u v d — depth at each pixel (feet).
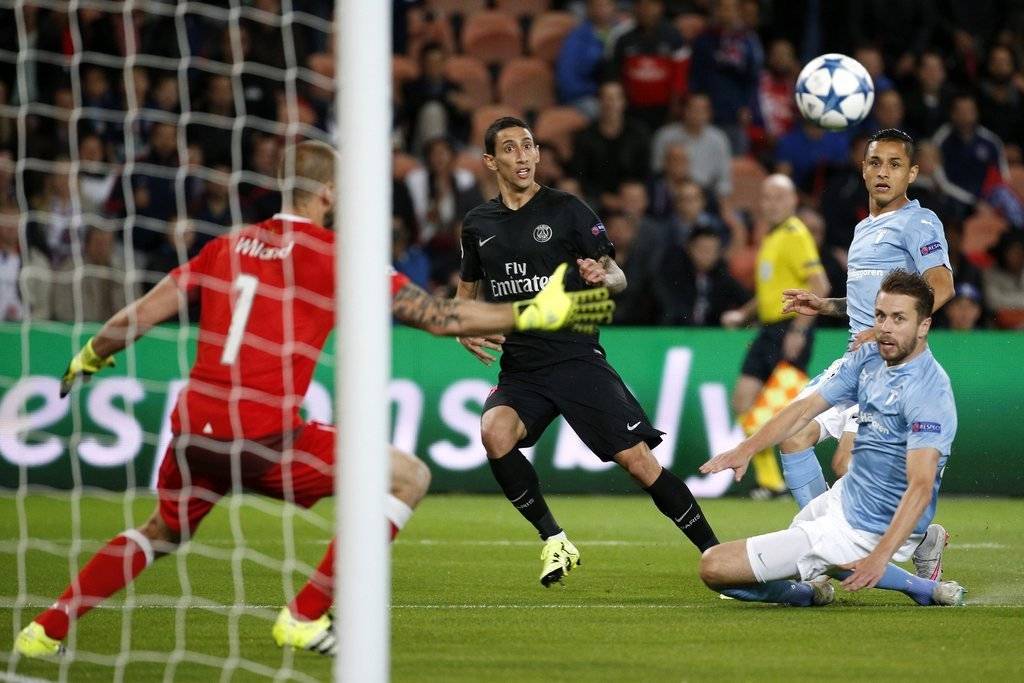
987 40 189.88
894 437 68.74
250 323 57.52
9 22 161.89
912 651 60.64
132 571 59.57
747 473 136.67
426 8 193.57
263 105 162.30
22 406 127.95
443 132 175.32
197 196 151.64
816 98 90.53
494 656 59.62
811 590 73.46
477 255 83.82
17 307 138.72
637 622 68.39
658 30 177.06
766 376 133.59
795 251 130.21
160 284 59.21
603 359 82.12
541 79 189.37
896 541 65.98
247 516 118.93
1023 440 134.62
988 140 172.55
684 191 155.22
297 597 57.62
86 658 59.31
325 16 175.94
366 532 46.29
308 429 58.70
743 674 55.93
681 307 148.97
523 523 115.65
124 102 158.92
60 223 141.18
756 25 186.80
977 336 135.33
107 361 60.34
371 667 46.16
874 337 69.72
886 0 186.19
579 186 164.55
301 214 59.00
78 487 77.25
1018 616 70.03
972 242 169.17
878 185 80.38
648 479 80.94
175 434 58.23
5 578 83.46
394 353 136.87
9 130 157.38
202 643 62.44
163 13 163.43
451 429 136.67
